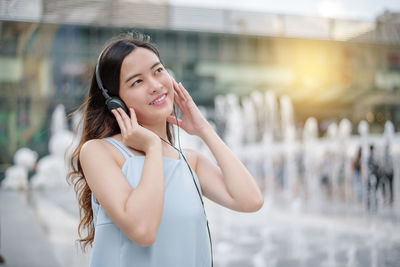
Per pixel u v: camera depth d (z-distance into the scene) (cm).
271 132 1875
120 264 94
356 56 2109
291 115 2116
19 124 1747
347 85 2142
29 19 1272
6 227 515
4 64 1691
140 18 1452
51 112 1748
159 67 109
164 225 96
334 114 2183
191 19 1689
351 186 1091
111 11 1374
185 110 123
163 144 112
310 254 399
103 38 1759
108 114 117
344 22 1927
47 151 1731
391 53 2078
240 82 2066
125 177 97
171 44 1958
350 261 373
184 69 2002
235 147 1458
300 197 965
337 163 1135
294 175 1248
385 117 2192
